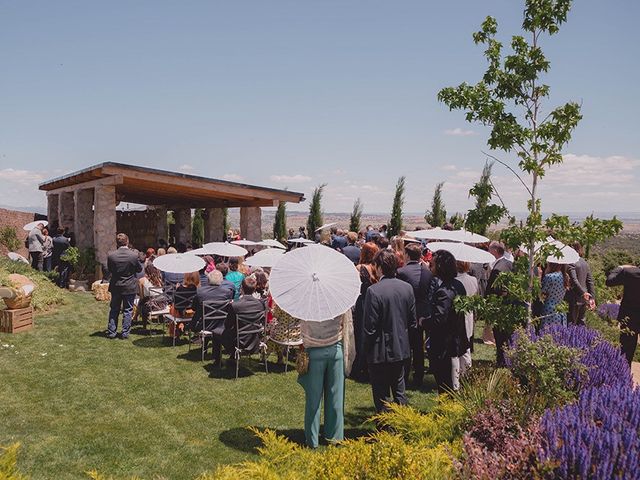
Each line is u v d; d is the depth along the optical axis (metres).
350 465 3.06
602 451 2.41
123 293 9.24
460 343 5.64
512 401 4.26
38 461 4.62
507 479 2.75
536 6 5.22
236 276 9.33
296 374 7.54
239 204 19.64
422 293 6.81
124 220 24.34
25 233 27.86
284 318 7.56
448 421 4.38
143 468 4.59
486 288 7.86
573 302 7.57
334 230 16.88
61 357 8.00
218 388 6.84
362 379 7.38
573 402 3.68
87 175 15.33
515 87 5.30
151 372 7.43
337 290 4.96
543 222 5.23
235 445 5.12
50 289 12.55
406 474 2.99
